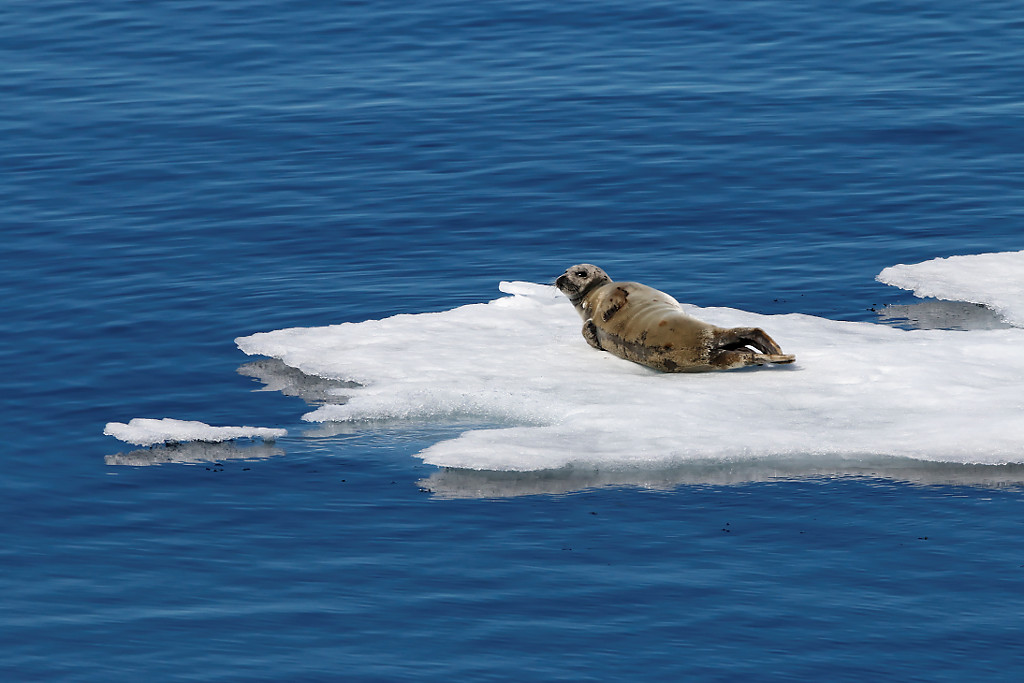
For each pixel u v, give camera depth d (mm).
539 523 28234
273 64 73812
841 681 22656
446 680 22922
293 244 49625
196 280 45844
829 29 76938
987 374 35188
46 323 41812
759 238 49219
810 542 27078
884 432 31703
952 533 27266
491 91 68688
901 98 65688
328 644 24031
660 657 23406
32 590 26078
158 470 31297
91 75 72625
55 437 33375
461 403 34312
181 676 23234
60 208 54438
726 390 34750
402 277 46219
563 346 38875
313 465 31422
